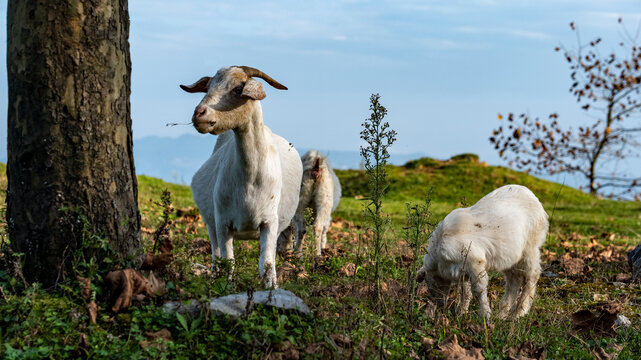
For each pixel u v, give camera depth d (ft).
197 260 24.18
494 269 20.92
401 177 85.25
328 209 31.81
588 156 114.73
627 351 16.98
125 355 12.76
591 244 41.37
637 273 26.66
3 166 54.75
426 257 21.15
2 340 12.92
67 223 15.12
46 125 14.88
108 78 15.34
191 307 14.67
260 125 18.26
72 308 14.01
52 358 12.46
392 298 18.99
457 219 20.97
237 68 17.16
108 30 15.26
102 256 15.38
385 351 14.44
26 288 14.58
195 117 16.20
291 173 22.63
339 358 13.56
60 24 14.67
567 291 24.39
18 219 15.35
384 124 16.98
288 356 13.61
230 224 19.94
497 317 18.54
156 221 35.76
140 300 14.61
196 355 13.39
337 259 26.86
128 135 16.11
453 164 93.45
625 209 77.00
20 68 14.87
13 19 14.89
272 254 19.60
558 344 16.94
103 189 15.43
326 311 15.98
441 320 17.63
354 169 91.20
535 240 21.97
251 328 13.92
